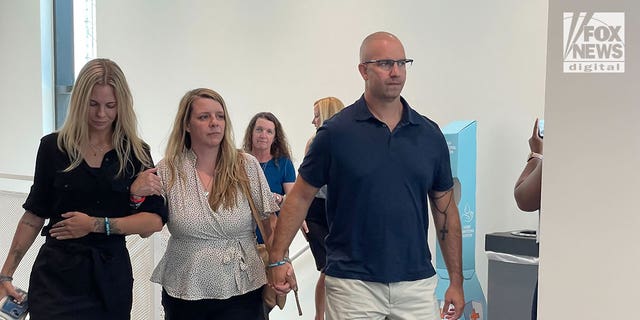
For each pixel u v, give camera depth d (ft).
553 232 5.39
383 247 7.03
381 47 7.01
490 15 12.71
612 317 5.21
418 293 7.18
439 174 7.47
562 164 5.32
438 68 13.50
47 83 21.27
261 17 16.57
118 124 7.41
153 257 11.73
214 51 17.54
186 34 18.08
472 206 11.75
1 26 21.59
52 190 7.40
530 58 12.17
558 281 5.39
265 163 12.87
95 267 7.27
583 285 5.30
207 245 7.62
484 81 12.84
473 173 11.76
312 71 15.67
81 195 7.27
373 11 14.46
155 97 18.85
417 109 13.84
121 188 7.37
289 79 16.12
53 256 7.30
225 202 7.62
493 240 10.69
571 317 5.36
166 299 7.80
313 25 15.58
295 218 7.54
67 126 7.29
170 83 18.52
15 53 21.45
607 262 5.20
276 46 16.31
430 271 7.36
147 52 18.93
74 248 7.27
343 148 7.06
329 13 15.26
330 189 7.30
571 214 5.31
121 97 7.35
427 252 7.41
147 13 18.85
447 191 7.62
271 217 8.09
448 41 13.33
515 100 12.41
